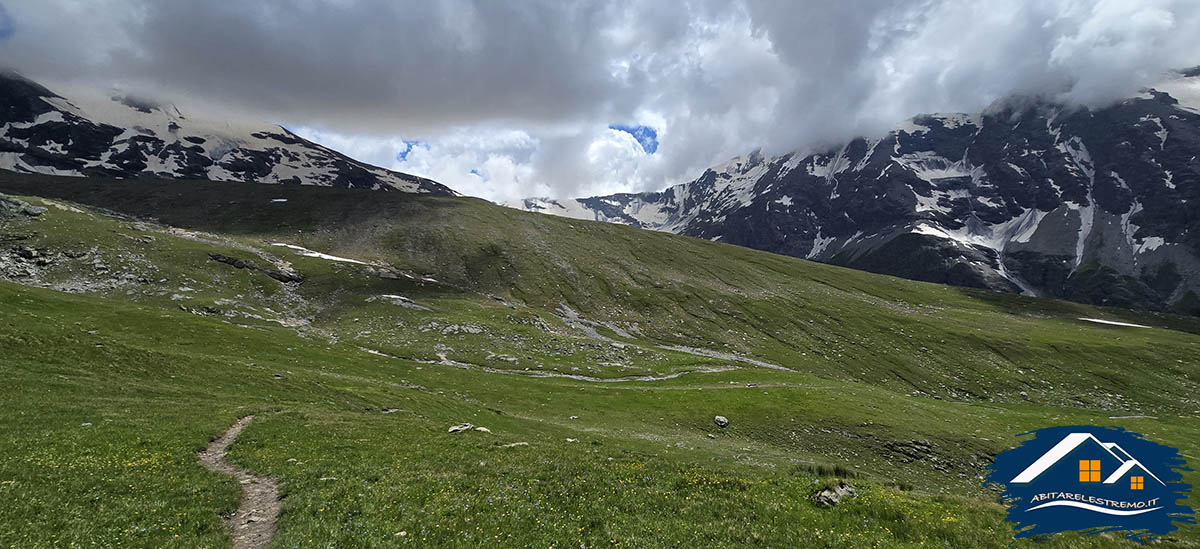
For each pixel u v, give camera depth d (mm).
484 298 165375
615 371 103312
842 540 20781
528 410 68625
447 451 32406
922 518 23203
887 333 174250
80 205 177250
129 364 48812
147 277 120562
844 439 68062
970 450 66750
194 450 29547
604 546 18859
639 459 33625
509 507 21688
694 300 193625
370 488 23359
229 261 139125
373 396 56250
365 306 130625
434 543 18203
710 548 19188
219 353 70438
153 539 17875
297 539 17984
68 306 78500
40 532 17344
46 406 33781
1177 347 158500
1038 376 142625
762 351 155250
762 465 45406
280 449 30953
